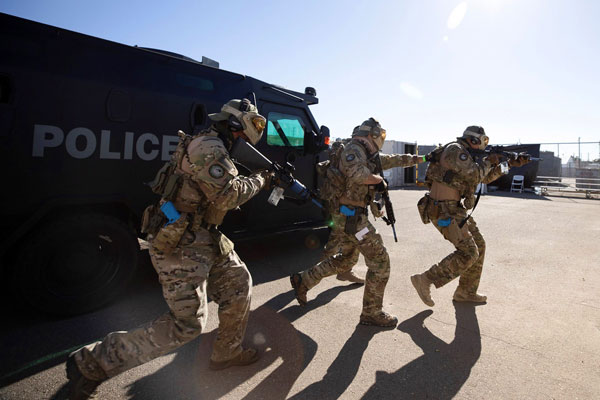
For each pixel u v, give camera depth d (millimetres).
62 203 3055
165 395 2094
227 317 2211
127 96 3422
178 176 1937
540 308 3365
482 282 4086
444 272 3141
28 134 2895
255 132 2209
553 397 2102
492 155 3359
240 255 5047
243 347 2625
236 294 2197
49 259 2963
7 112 2809
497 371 2355
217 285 2213
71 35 3121
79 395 1744
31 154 2912
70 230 2994
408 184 18188
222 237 2121
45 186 2990
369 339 2762
